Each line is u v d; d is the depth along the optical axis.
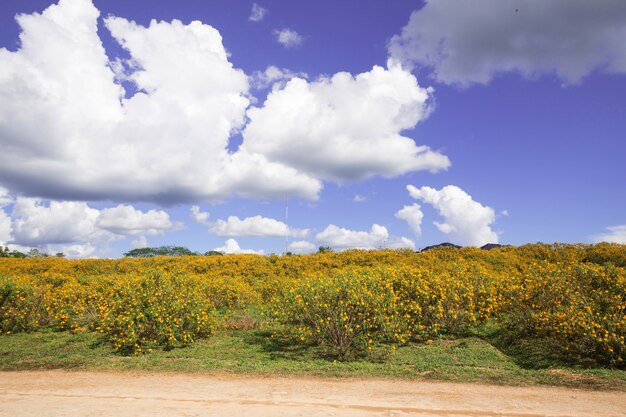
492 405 5.61
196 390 6.38
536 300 10.23
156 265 23.47
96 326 11.60
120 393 6.26
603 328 7.96
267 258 24.48
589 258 18.88
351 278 9.60
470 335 10.55
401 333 9.80
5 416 5.23
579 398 5.95
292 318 9.60
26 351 9.67
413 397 5.98
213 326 10.91
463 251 21.61
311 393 6.18
